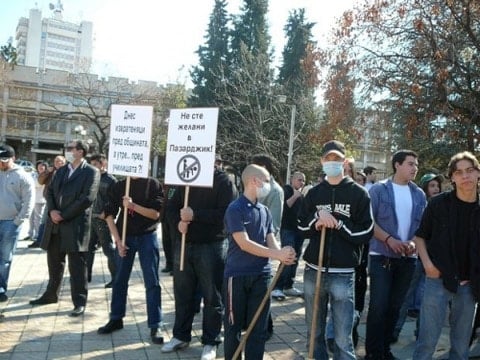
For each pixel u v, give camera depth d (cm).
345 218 397
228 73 3856
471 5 1342
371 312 477
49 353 474
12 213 658
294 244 764
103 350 488
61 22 12450
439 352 515
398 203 494
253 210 406
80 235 605
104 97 4659
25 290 714
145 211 523
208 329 477
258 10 4050
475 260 392
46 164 1183
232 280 400
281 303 710
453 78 1388
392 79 1480
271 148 3309
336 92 1609
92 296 699
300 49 3894
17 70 5803
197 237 479
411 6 1404
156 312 519
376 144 1817
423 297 412
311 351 382
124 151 534
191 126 488
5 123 5966
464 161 395
